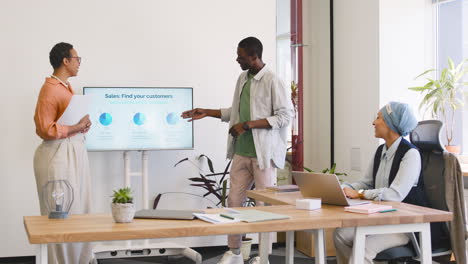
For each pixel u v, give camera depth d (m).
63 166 3.40
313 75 5.63
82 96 3.45
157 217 2.25
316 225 2.24
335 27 5.58
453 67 4.58
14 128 4.71
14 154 4.71
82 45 4.83
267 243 3.27
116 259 4.78
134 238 1.99
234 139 4.07
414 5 4.94
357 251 2.32
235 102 4.10
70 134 3.46
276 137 3.90
